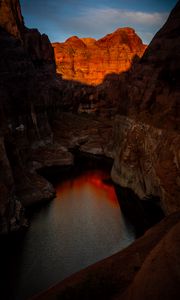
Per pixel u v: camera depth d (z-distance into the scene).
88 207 33.19
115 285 13.62
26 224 28.11
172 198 26.44
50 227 28.05
